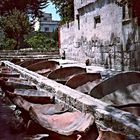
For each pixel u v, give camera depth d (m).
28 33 38.44
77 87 8.43
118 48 13.85
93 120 4.76
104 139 4.06
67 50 21.94
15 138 5.70
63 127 5.05
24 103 6.39
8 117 6.86
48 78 9.55
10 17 36.69
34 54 25.86
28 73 10.77
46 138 5.02
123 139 4.01
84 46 18.39
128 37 12.81
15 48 34.81
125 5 12.77
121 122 4.29
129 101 6.81
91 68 14.87
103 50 15.62
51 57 23.67
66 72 10.40
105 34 15.26
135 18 12.12
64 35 22.52
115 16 13.91
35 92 7.71
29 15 44.72
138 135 3.93
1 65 16.48
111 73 11.77
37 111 5.88
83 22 18.38
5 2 42.25
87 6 17.44
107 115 4.69
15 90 7.89
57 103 6.87
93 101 5.68
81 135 4.46
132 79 7.17
